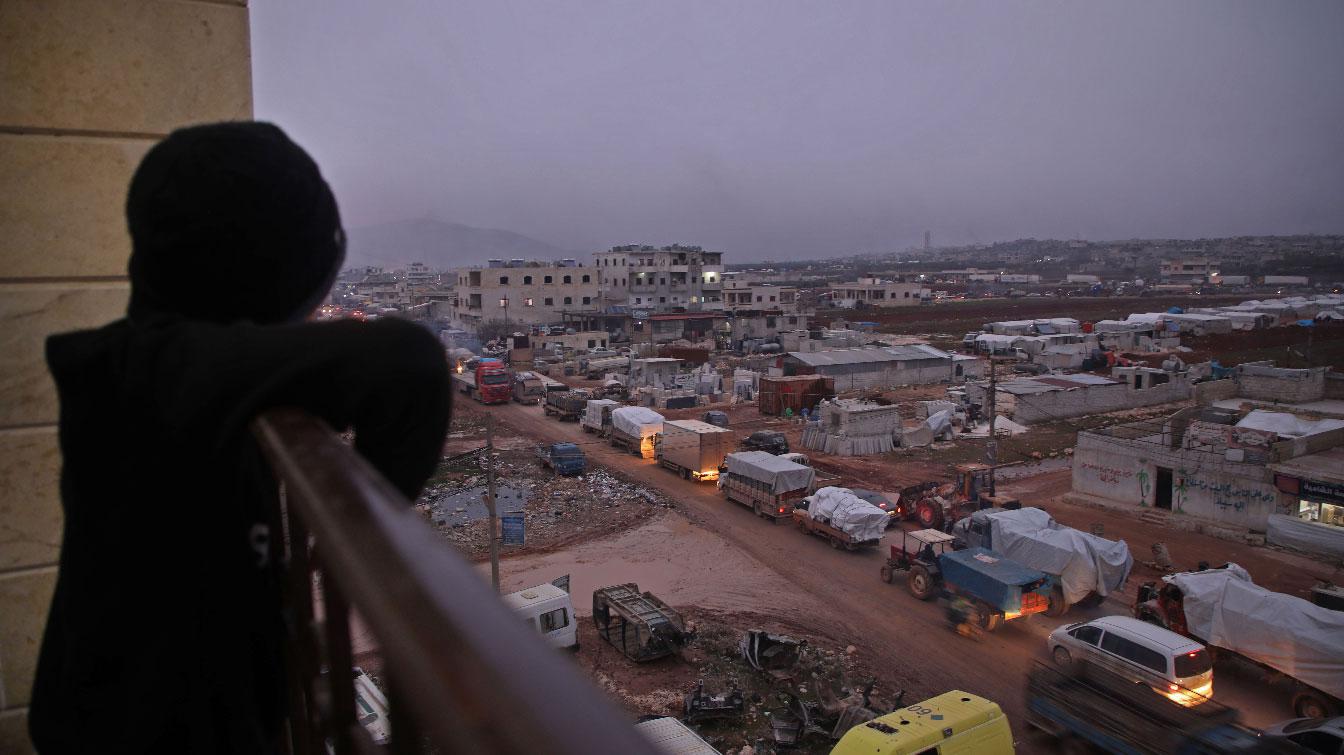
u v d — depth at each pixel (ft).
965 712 41.55
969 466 115.24
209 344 3.14
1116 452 96.63
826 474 112.37
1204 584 58.03
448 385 3.34
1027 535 67.82
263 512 3.87
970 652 59.36
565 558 79.71
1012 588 61.05
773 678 54.39
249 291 3.85
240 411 3.00
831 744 48.14
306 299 4.19
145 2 9.29
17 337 8.93
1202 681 47.24
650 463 119.65
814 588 71.82
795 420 149.18
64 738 3.72
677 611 62.85
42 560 9.12
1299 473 81.61
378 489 2.19
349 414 3.12
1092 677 40.88
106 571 3.52
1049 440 130.21
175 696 3.58
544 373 212.43
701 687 53.11
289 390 2.99
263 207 3.67
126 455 3.45
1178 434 110.52
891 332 308.60
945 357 193.06
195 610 3.56
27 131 8.87
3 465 8.87
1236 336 258.16
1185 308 402.52
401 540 1.79
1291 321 297.53
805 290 579.89
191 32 9.53
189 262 3.69
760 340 257.96
